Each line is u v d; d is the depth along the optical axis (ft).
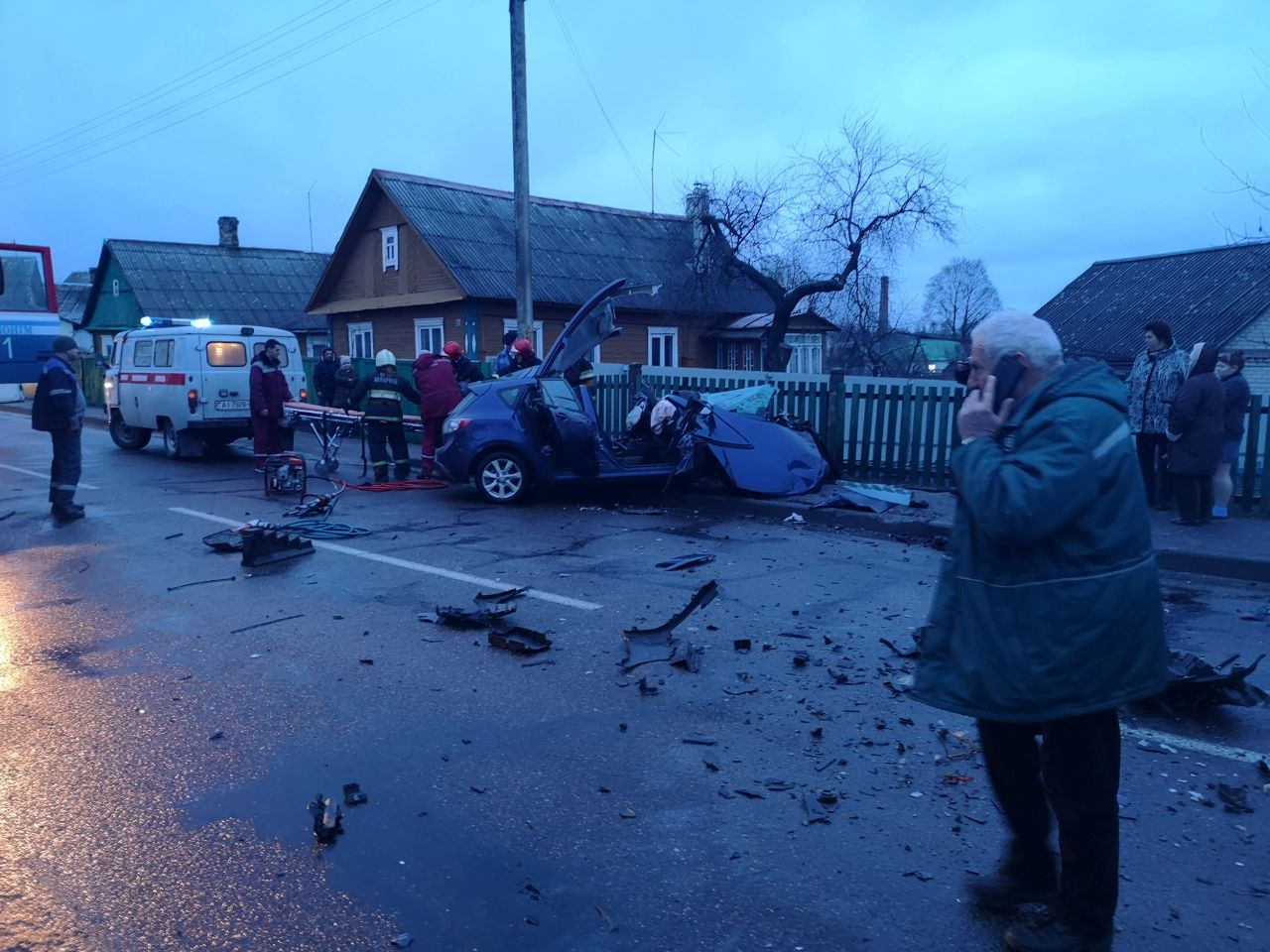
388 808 12.41
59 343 32.35
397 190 82.02
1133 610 8.23
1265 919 10.03
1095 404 8.32
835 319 101.09
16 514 33.50
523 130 49.96
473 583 23.52
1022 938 9.05
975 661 8.66
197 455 49.32
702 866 11.07
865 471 38.65
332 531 29.68
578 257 86.74
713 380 45.78
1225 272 91.61
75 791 12.90
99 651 18.67
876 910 10.20
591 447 33.86
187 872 10.96
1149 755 13.98
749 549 27.35
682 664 17.44
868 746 14.19
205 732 14.82
